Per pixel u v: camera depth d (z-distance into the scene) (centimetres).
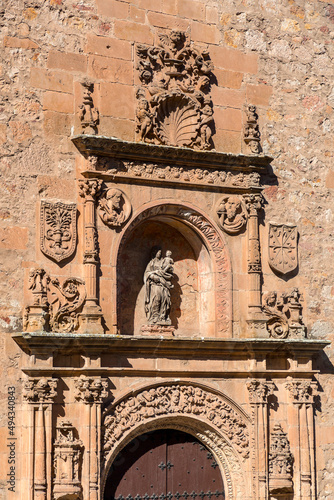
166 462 3033
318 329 3291
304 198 3309
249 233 3153
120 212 2936
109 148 2903
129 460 2969
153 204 2997
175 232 3170
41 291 2755
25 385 2720
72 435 2758
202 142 3088
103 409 2830
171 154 3014
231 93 3194
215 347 3020
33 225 2795
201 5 3166
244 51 3238
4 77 2791
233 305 3105
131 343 2869
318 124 3369
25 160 2803
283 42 3325
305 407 3170
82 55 2922
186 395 2997
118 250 2922
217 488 3109
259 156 3153
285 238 3241
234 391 3078
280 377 3169
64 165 2864
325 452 3244
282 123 3294
